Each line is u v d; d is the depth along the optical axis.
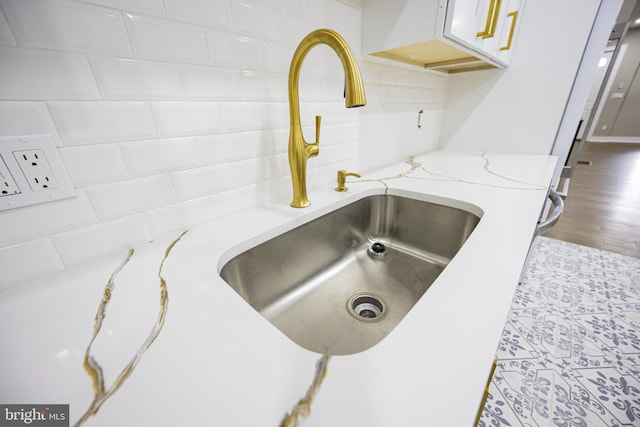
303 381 0.25
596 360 1.01
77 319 0.35
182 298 0.38
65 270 0.45
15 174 0.37
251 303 0.58
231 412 0.23
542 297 1.34
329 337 0.58
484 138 1.50
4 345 0.31
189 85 0.51
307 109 0.75
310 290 0.71
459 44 0.81
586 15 1.10
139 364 0.28
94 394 0.25
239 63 0.57
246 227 0.59
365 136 1.00
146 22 0.44
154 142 0.49
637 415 0.83
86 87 0.40
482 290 0.37
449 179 0.93
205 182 0.58
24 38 0.35
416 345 0.28
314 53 0.72
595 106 1.40
